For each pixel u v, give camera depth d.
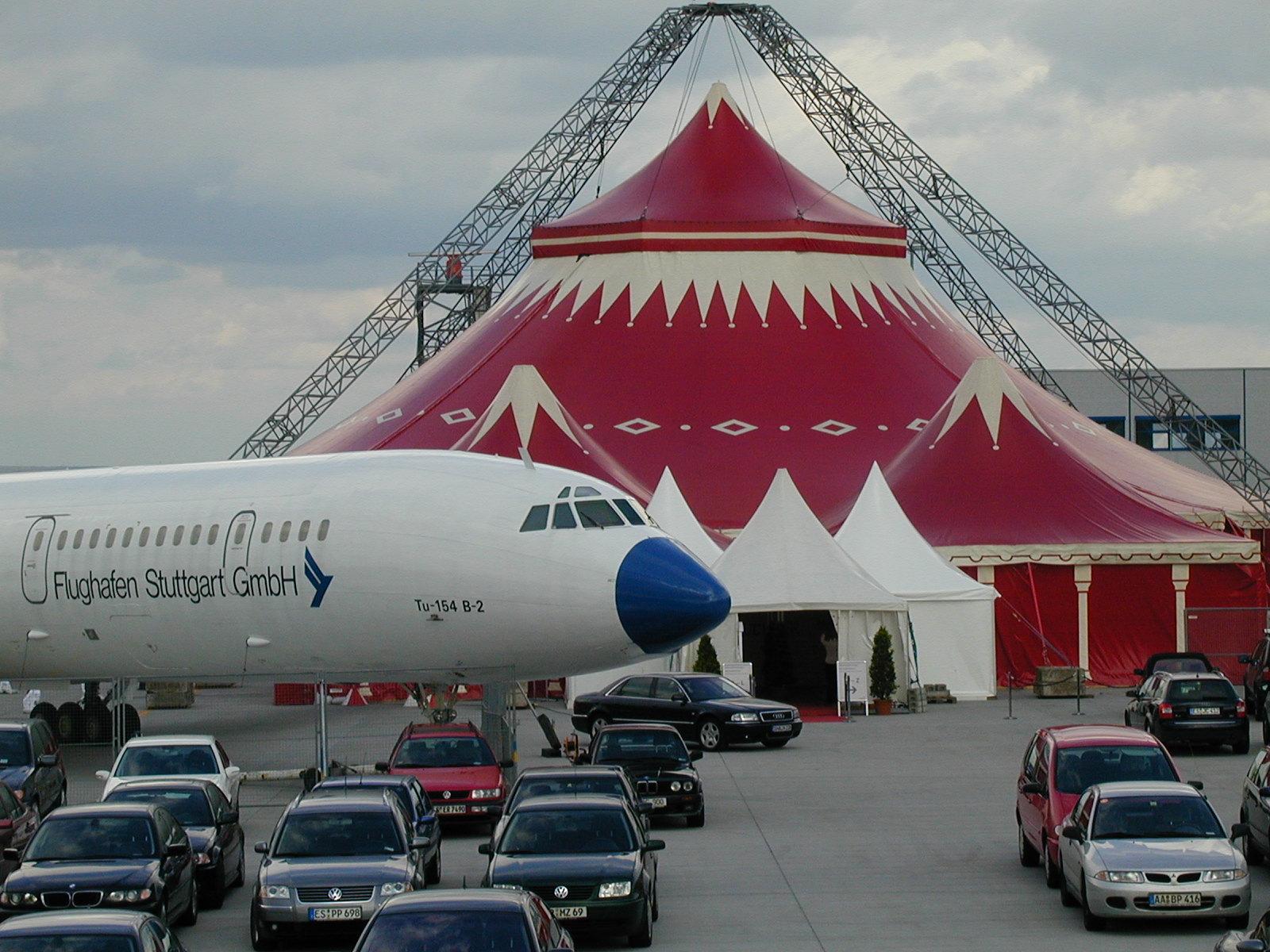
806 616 69.81
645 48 114.81
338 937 25.47
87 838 26.97
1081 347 102.94
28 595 47.62
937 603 63.00
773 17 112.56
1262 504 86.94
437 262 113.06
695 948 25.83
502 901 19.50
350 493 43.88
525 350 82.75
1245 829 27.70
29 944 19.52
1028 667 66.88
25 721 39.16
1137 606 67.69
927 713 59.34
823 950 25.61
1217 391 136.00
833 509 72.25
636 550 41.50
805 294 84.81
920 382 82.25
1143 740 31.16
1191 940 25.94
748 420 78.19
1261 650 58.94
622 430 77.56
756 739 49.38
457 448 70.06
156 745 36.00
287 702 64.50
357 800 27.89
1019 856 33.34
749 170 91.25
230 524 45.00
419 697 47.44
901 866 32.47
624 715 51.22
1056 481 70.69
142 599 46.09
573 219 90.88
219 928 27.80
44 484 49.78
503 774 37.44
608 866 25.69
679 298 84.12
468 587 41.69
